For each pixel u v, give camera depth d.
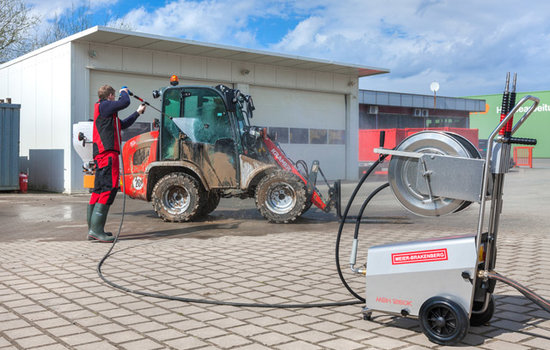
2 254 6.09
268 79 18.61
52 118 15.46
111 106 6.84
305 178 8.80
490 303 3.40
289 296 4.24
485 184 3.00
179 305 4.00
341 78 20.58
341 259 5.74
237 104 9.05
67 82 14.69
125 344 3.15
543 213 9.92
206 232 7.78
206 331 3.39
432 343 3.15
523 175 22.27
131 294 4.32
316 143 20.17
